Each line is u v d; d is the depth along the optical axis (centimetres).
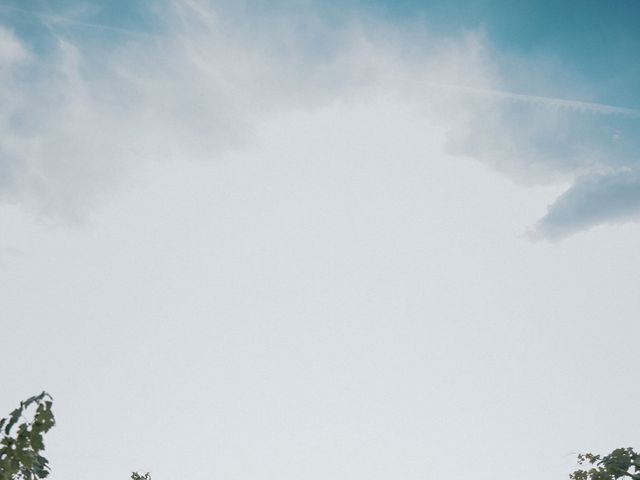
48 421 425
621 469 638
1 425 412
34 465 428
